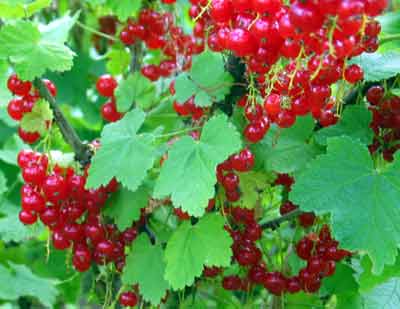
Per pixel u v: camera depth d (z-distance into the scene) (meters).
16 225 0.40
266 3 0.22
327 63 0.23
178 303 0.35
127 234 0.32
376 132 0.31
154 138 0.29
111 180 0.31
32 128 0.31
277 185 0.34
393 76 0.30
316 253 0.32
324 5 0.20
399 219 0.26
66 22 0.31
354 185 0.27
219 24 0.26
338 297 0.34
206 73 0.29
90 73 0.51
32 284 0.42
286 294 0.37
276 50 0.24
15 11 0.30
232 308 0.38
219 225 0.29
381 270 0.26
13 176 0.46
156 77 0.38
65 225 0.31
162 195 0.27
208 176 0.26
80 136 0.51
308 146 0.31
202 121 0.30
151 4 0.38
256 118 0.28
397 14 0.33
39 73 0.29
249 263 0.31
